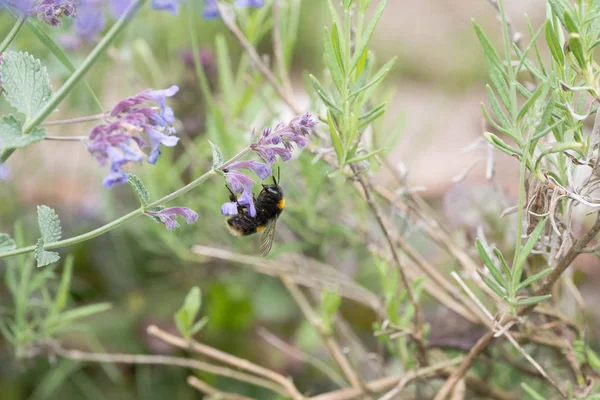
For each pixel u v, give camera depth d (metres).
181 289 0.70
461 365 0.44
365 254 0.67
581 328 0.48
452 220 0.54
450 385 0.44
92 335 0.64
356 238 0.56
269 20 0.54
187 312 0.47
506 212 0.42
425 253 0.69
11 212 0.70
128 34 0.65
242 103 0.53
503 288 0.41
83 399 0.65
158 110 0.37
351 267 0.68
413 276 0.53
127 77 0.62
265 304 0.69
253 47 0.53
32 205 0.74
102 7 0.53
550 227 0.42
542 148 0.42
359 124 0.41
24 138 0.36
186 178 0.64
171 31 0.72
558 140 0.40
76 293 0.69
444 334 0.50
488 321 0.48
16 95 0.37
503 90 0.39
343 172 0.42
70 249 0.70
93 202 0.72
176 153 0.66
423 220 0.52
